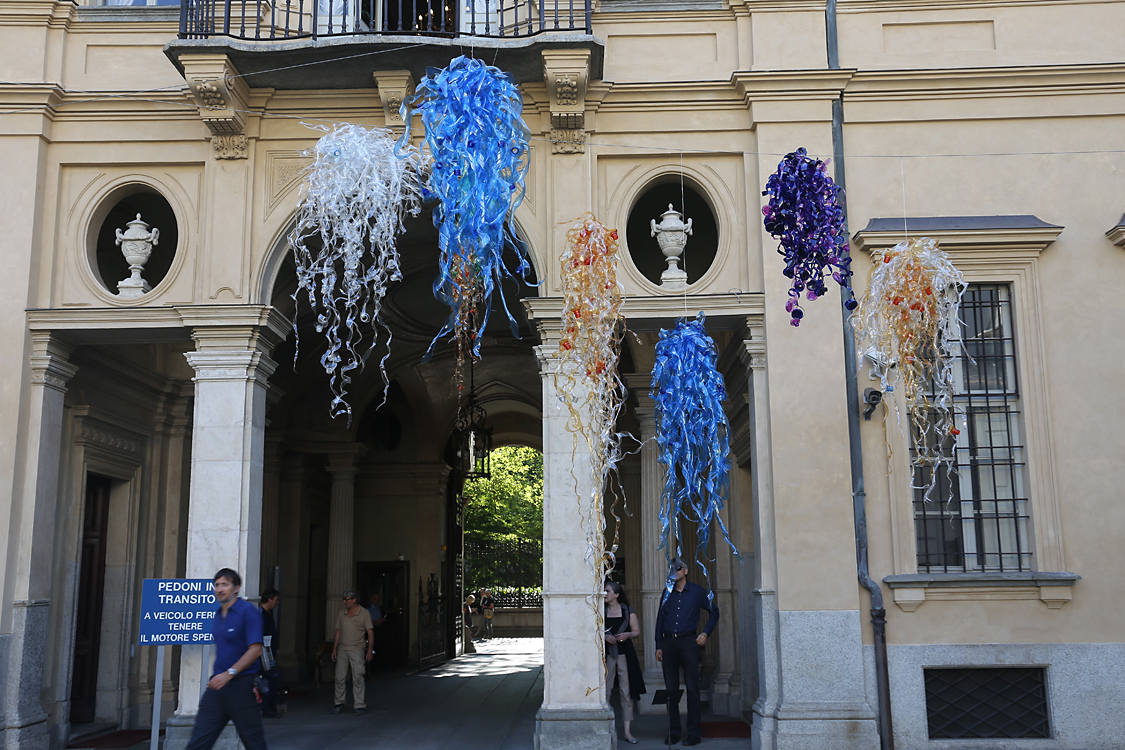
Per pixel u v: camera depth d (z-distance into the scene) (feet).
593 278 24.08
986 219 28.96
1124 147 29.40
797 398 27.86
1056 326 28.53
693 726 28.02
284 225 29.37
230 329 28.60
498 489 106.32
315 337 45.57
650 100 29.84
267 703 34.76
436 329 50.60
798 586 26.91
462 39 27.55
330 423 53.72
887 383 26.94
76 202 30.09
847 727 26.02
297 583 50.78
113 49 30.78
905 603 26.96
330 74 28.89
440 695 41.45
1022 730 26.86
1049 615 27.09
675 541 37.99
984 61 29.89
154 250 37.09
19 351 28.63
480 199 21.98
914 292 24.18
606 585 30.09
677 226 29.63
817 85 29.40
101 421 32.99
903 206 29.25
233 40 27.81
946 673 27.14
